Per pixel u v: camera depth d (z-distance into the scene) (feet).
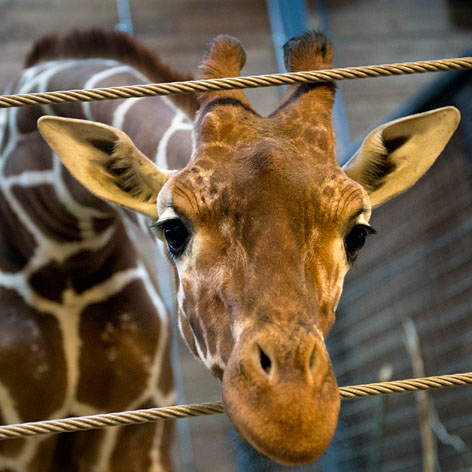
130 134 11.95
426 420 17.92
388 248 28.68
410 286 27.27
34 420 13.24
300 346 6.83
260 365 6.83
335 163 8.26
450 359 25.21
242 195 7.64
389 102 35.40
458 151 23.95
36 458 13.34
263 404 6.62
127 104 12.28
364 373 29.30
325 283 7.68
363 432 27.84
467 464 23.88
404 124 9.52
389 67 8.66
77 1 33.78
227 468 28.40
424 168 9.62
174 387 14.33
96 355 13.37
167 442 13.94
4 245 13.60
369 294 29.45
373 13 36.86
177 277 9.43
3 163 13.62
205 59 9.28
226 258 7.67
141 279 14.15
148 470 13.50
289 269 7.32
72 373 13.30
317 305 7.46
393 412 27.22
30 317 13.19
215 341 7.75
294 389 6.58
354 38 36.29
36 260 13.19
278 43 35.47
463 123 23.32
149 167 9.45
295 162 7.94
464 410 24.30
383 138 9.51
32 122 13.23
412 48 36.52
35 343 13.10
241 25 35.58
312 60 9.16
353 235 8.23
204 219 7.81
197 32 35.06
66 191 12.50
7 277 13.37
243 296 7.35
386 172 9.70
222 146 8.18
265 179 7.66
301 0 35.27
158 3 34.96
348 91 35.06
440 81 23.71
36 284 13.26
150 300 14.08
